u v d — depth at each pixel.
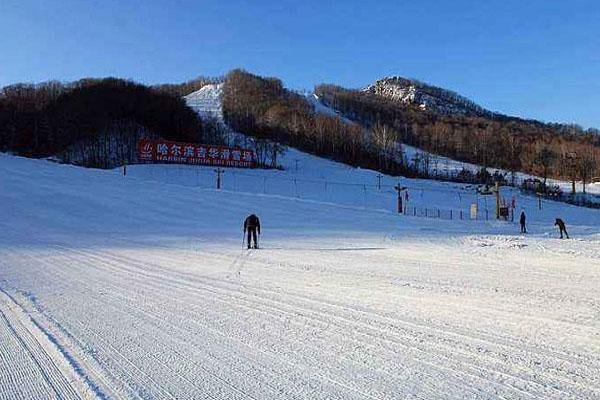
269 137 134.62
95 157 91.19
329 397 5.32
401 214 48.97
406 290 11.23
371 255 19.38
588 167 123.44
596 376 5.62
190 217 39.00
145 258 19.05
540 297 10.18
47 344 7.41
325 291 11.20
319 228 33.38
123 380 5.96
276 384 5.72
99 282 13.43
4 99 113.62
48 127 96.50
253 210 44.03
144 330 8.10
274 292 11.17
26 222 33.88
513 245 23.00
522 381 5.55
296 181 82.12
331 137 126.12
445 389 5.41
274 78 198.38
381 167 116.94
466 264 16.22
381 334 7.53
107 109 111.75
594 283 11.96
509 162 147.00
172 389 5.66
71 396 5.58
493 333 7.43
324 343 7.16
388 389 5.46
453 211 66.56
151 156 80.50
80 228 31.86
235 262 17.55
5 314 9.51
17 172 58.19
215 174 79.38
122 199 46.50
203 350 7.00
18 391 5.75
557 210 76.69
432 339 7.20
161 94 133.25
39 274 15.23
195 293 11.38
